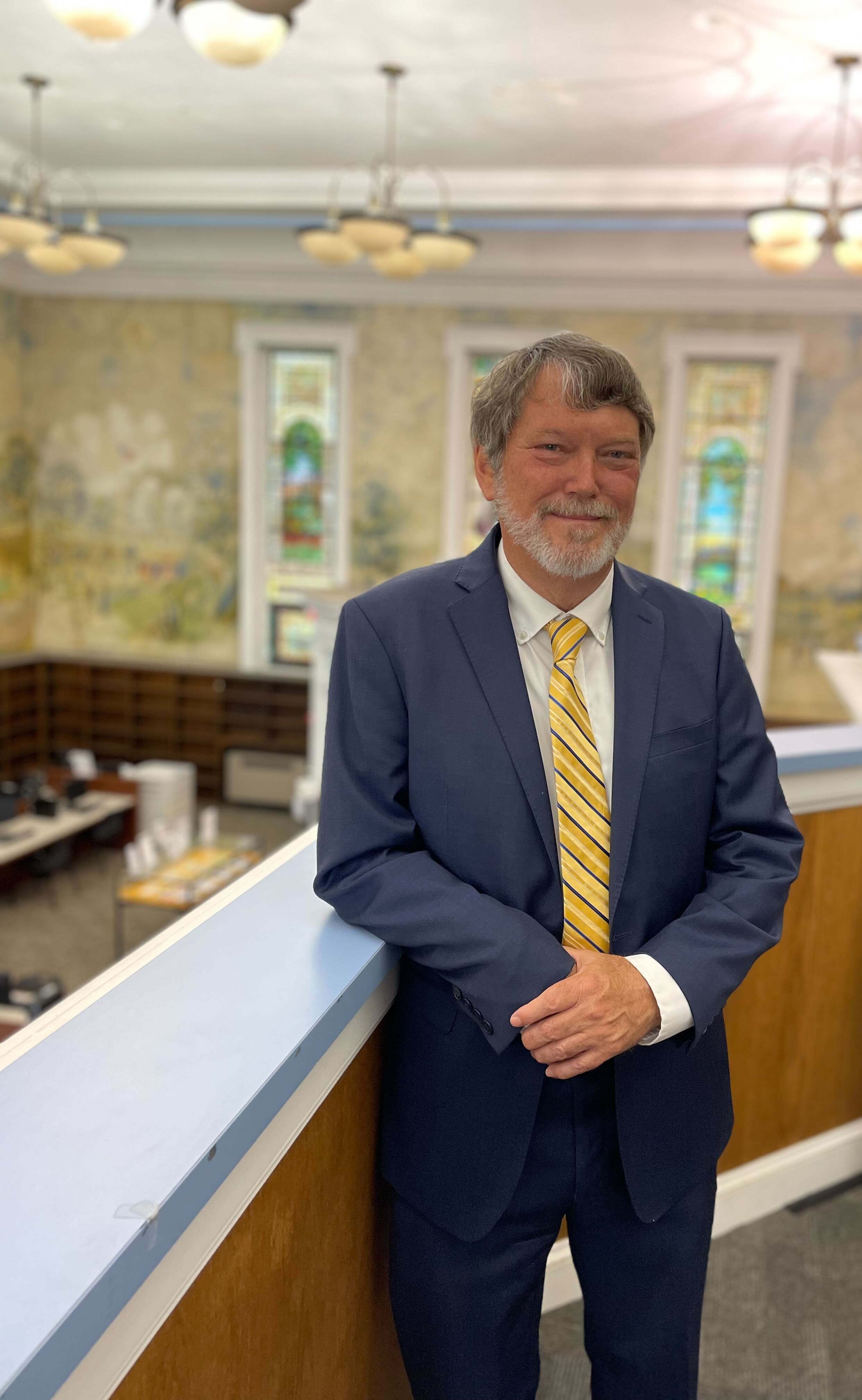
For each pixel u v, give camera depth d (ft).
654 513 30.96
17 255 32.37
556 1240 4.36
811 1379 6.14
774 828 4.22
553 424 3.68
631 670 4.07
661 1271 4.29
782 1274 7.00
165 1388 2.64
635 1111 4.06
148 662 34.68
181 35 18.25
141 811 29.73
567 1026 3.54
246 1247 3.11
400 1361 5.05
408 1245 4.23
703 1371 6.17
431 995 4.15
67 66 19.85
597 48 17.97
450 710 3.97
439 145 23.54
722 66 18.51
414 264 20.57
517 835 3.92
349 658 4.09
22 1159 2.51
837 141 21.93
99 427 34.14
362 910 3.92
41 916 25.46
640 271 29.30
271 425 33.50
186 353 33.12
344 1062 3.84
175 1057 3.03
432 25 17.37
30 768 35.24
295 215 27.94
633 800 3.96
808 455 30.07
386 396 32.04
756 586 31.07
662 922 4.10
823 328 29.35
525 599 4.06
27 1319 2.01
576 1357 6.31
